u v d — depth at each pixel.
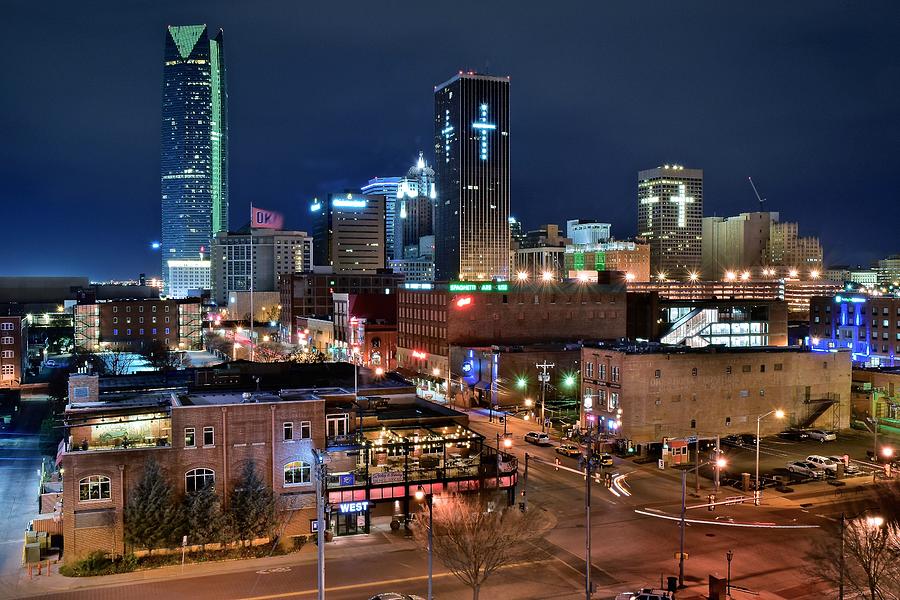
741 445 93.56
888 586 45.50
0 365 152.88
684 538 60.75
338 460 63.56
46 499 65.88
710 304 177.25
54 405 130.12
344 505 61.69
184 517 57.84
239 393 71.38
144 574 54.09
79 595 50.22
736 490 75.00
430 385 146.00
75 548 55.47
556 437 100.88
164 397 69.81
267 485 60.84
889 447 88.31
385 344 185.12
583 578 53.12
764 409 98.75
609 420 94.50
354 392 71.12
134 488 57.25
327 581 52.59
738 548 58.72
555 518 66.25
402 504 65.81
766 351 101.12
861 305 170.62
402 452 67.88
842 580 44.41
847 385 103.31
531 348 131.62
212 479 59.56
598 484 77.44
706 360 95.06
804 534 61.62
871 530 47.94
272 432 60.94
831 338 177.75
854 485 76.56
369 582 52.41
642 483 77.88
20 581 52.69
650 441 92.00
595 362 97.62
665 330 175.75
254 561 56.66
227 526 58.38
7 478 84.06
